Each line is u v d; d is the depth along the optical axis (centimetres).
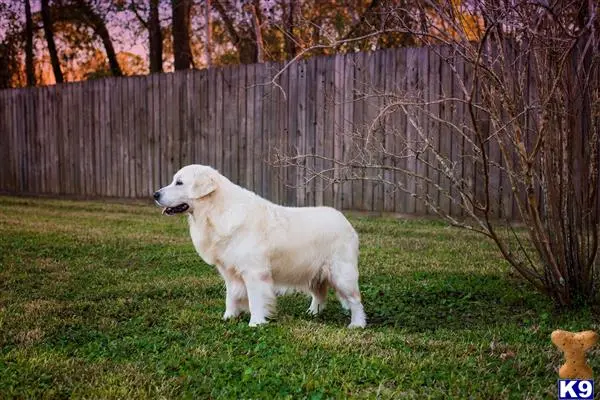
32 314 550
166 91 1431
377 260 795
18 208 1419
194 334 490
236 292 543
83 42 2131
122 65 2180
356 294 541
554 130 538
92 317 549
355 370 400
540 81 536
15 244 913
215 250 532
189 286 670
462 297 625
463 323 541
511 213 1012
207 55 1529
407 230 1001
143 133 1484
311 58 1198
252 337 478
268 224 526
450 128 994
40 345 465
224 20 1648
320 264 540
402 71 1093
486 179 503
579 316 536
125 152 1521
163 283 684
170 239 971
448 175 550
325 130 1192
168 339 481
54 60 1927
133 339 480
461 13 540
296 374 397
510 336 484
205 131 1377
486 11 502
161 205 525
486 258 793
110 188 1562
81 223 1157
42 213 1318
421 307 595
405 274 716
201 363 418
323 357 429
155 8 1756
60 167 1655
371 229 1021
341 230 545
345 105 1162
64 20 2012
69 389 373
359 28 1342
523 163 525
